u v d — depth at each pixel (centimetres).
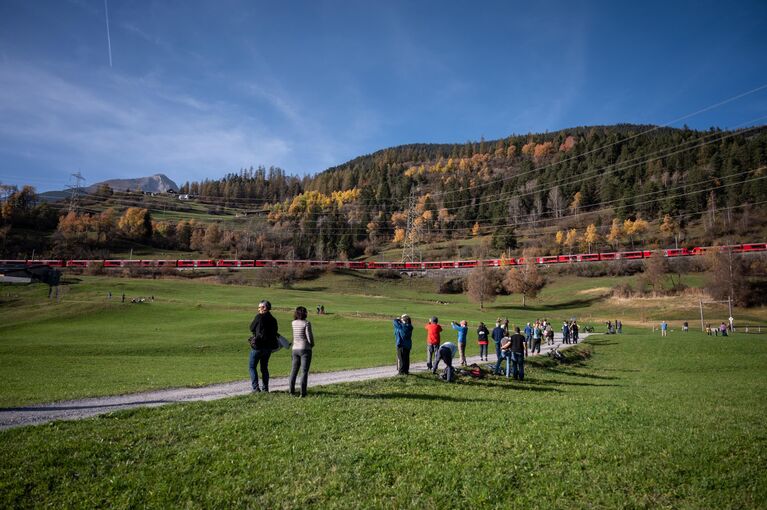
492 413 1102
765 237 14425
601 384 1984
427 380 1712
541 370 2402
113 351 3481
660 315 8500
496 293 11075
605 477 694
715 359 3250
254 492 650
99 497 622
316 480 676
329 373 2086
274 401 1187
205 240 18700
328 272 14825
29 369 2327
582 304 10575
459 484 672
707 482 678
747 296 8712
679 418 1095
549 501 625
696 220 17375
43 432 880
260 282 12962
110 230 18088
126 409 1087
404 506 610
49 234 17112
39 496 625
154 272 12850
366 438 864
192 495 633
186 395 1416
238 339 4212
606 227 18325
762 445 858
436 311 8638
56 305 6775
